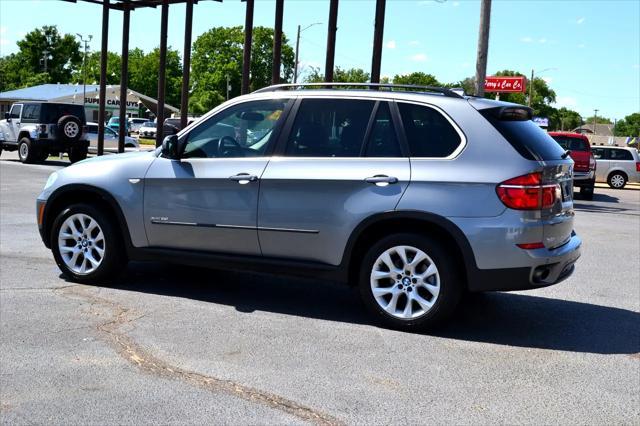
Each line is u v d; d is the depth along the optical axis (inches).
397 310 205.8
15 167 853.2
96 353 176.7
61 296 232.4
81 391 151.9
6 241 335.6
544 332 210.4
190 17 837.8
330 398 151.6
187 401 147.9
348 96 216.1
